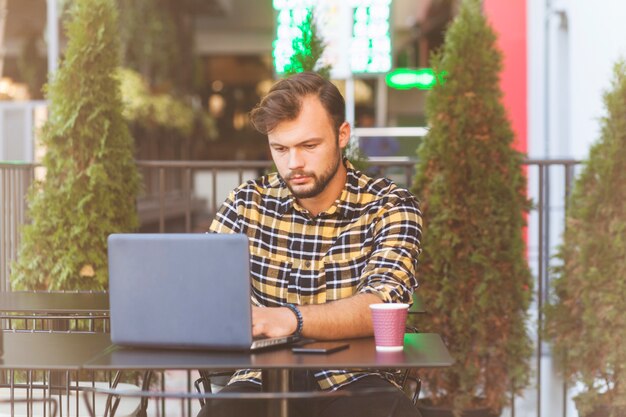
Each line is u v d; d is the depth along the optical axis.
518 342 4.52
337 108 2.67
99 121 4.76
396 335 2.22
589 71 6.39
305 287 2.80
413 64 14.53
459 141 4.54
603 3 6.00
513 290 4.53
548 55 7.97
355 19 7.49
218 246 2.19
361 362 2.07
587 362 4.54
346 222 2.82
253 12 16.77
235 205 2.92
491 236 4.51
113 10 4.81
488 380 4.55
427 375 4.55
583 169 4.57
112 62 4.80
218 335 2.20
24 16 11.56
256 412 2.57
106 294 3.41
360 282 2.66
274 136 2.64
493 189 4.53
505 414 5.25
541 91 8.23
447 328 4.54
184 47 13.95
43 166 4.85
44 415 2.94
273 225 2.87
